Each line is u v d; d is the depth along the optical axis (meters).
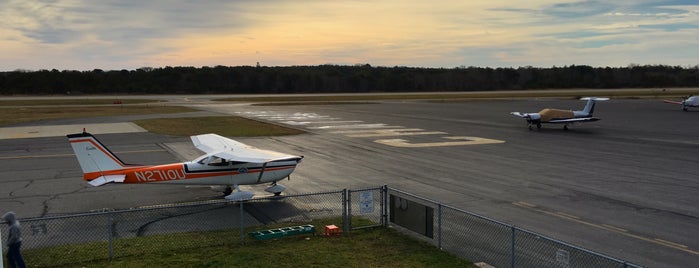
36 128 48.44
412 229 15.17
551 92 155.12
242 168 20.20
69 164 28.59
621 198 20.12
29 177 24.84
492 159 30.25
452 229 15.87
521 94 139.75
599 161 29.25
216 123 54.00
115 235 15.27
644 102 92.19
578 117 46.75
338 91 180.25
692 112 67.81
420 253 13.64
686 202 19.41
